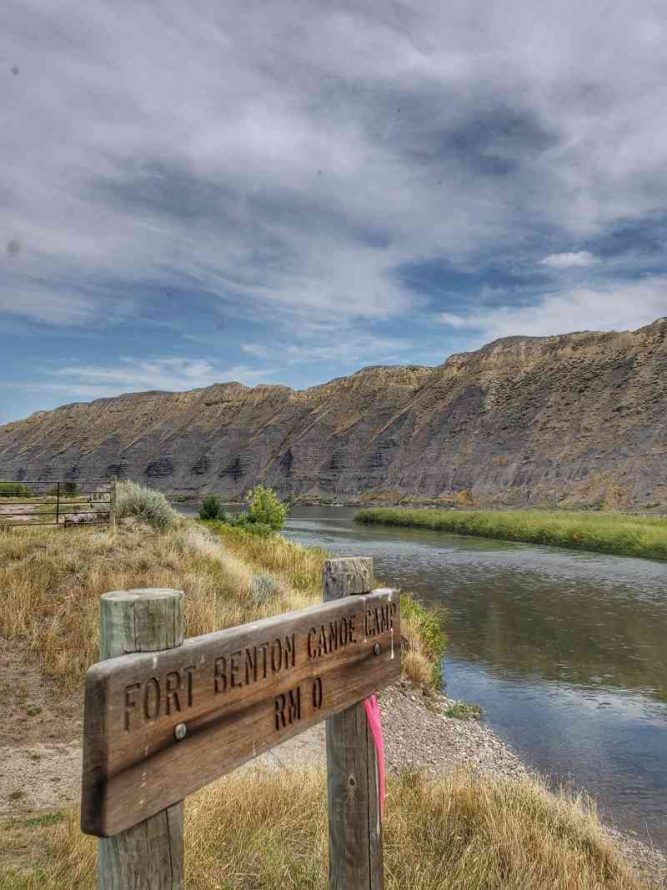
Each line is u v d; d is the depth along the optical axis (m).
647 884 6.13
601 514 58.09
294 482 159.50
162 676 1.81
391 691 12.66
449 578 29.53
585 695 13.70
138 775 1.71
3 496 26.11
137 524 19.05
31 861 4.61
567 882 4.83
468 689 14.06
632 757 10.44
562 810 6.63
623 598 24.61
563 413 102.25
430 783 7.04
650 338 103.25
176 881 1.86
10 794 6.66
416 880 4.50
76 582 12.56
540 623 20.48
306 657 2.51
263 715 2.24
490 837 5.32
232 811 5.34
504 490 96.00
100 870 1.79
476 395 124.12
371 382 184.62
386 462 136.75
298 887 4.29
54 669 9.69
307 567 20.52
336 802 2.93
